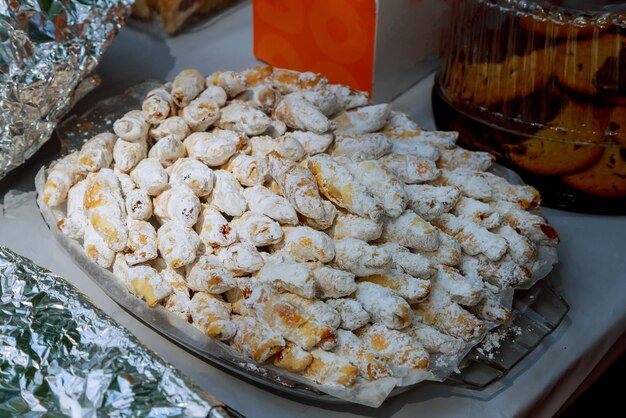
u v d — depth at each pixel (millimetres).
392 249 923
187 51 1373
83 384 770
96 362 784
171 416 745
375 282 909
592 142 1054
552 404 943
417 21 1241
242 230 923
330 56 1253
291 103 1045
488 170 1079
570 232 1085
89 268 934
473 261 943
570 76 1035
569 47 1025
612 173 1065
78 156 1001
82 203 962
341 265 906
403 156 1012
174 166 975
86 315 821
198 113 1012
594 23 1006
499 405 884
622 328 999
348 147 1026
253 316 866
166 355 905
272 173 954
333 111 1094
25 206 1081
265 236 909
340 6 1199
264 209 931
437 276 915
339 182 929
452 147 1081
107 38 1095
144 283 879
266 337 840
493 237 935
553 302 952
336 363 836
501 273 934
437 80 1231
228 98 1082
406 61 1265
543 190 1104
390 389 832
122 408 752
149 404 751
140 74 1311
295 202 916
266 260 907
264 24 1308
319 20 1233
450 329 886
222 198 940
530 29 1043
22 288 845
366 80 1233
